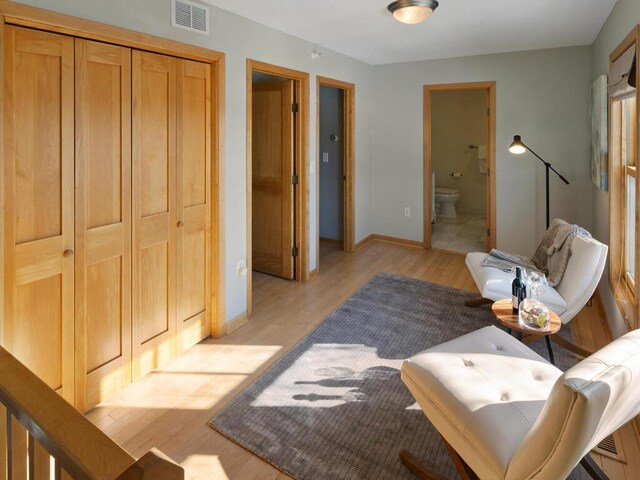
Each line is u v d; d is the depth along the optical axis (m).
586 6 3.11
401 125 5.46
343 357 2.83
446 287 4.16
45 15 1.87
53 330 2.07
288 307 3.68
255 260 4.62
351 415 2.23
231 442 2.04
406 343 3.03
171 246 2.72
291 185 4.22
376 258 5.15
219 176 2.97
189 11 2.65
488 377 1.72
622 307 2.64
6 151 1.82
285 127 4.15
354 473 1.84
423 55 4.80
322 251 5.46
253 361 2.78
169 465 0.67
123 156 2.35
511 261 3.47
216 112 2.91
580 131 4.46
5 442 1.14
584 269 2.73
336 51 4.55
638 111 2.26
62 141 2.04
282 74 3.71
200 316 3.01
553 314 2.51
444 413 1.62
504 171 4.88
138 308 2.52
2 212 1.82
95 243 2.23
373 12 3.16
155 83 2.50
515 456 1.30
